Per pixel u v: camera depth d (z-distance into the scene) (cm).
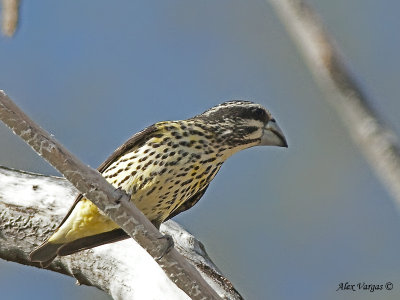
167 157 1049
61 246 1045
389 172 439
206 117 1127
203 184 1108
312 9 469
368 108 450
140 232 832
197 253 1128
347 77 457
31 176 1179
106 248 1088
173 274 843
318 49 461
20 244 1135
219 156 1112
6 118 770
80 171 805
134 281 1057
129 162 1054
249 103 1155
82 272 1110
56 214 1121
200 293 845
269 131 1160
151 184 1048
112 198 820
